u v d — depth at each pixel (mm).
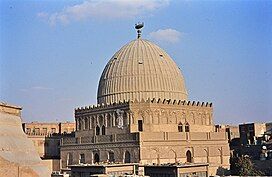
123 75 100000
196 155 91312
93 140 92750
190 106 95812
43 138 121875
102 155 89875
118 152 86000
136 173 74062
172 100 94688
